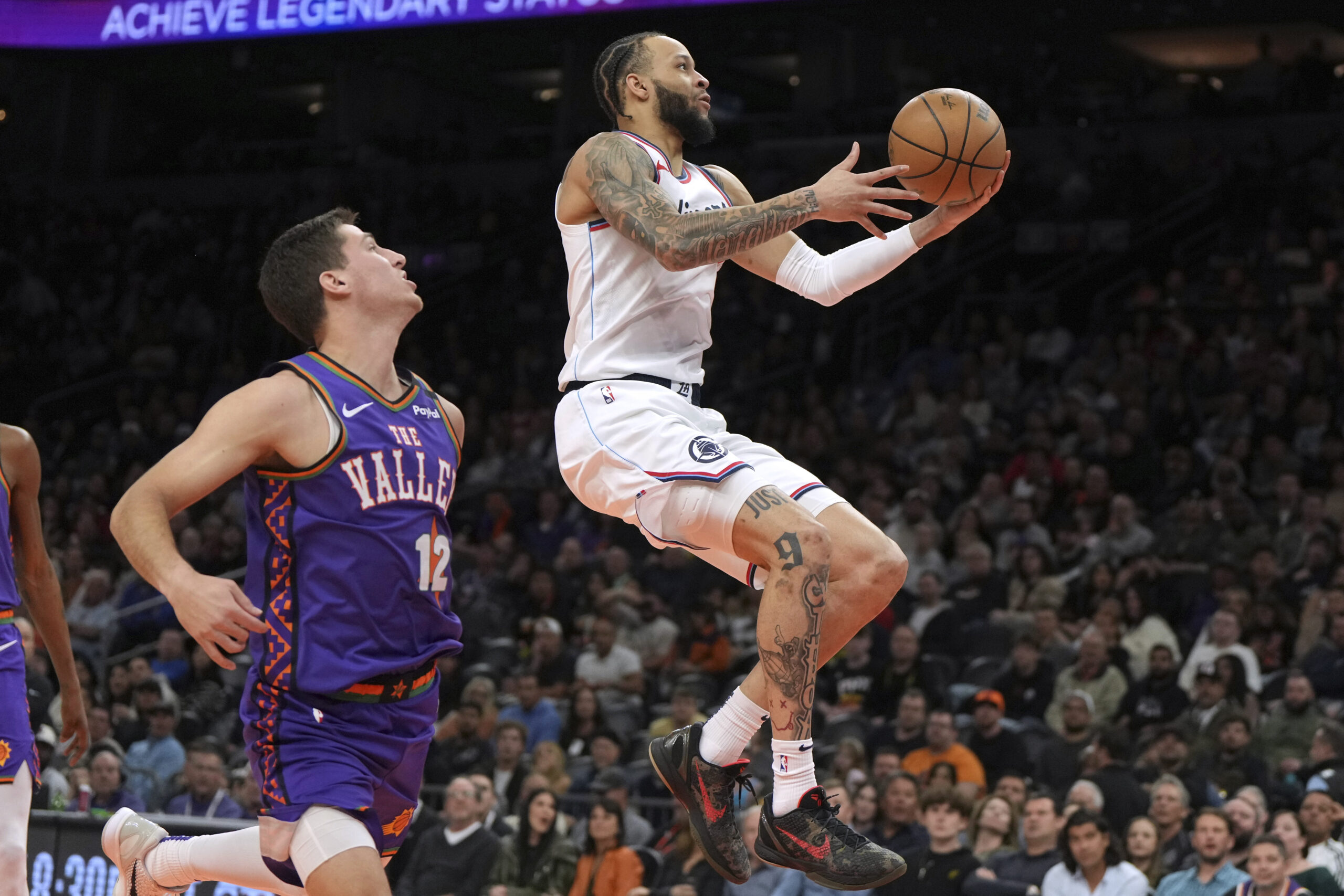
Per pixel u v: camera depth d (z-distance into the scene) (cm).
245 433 359
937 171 386
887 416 1677
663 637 1268
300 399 369
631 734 1139
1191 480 1388
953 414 1555
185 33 2233
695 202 397
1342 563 1143
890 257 407
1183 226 1978
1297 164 1989
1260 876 737
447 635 390
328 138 3012
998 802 867
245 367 2356
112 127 2995
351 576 368
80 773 1033
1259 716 989
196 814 995
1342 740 886
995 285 2044
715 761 382
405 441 379
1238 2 2373
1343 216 1864
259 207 2634
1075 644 1118
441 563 384
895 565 371
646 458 375
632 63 402
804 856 359
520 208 2477
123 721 1189
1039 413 1501
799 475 386
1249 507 1241
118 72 2928
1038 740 1008
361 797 370
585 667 1223
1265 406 1442
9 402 2408
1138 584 1150
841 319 2025
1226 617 1044
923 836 862
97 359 2423
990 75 2461
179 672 1368
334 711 369
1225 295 1773
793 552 353
